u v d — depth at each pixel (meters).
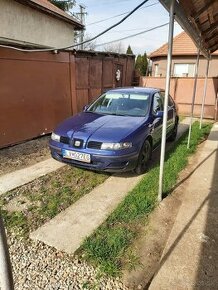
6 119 6.78
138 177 4.94
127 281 2.54
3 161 5.76
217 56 18.59
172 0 3.19
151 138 5.37
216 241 3.09
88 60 10.46
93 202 3.99
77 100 9.98
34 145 7.10
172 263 2.73
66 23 13.85
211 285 2.47
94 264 2.73
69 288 2.45
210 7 4.02
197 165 5.67
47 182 4.69
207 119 12.09
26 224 3.43
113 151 4.39
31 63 7.37
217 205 3.92
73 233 3.23
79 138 4.58
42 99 7.92
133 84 15.56
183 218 3.55
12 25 10.18
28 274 2.62
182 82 13.02
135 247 3.01
